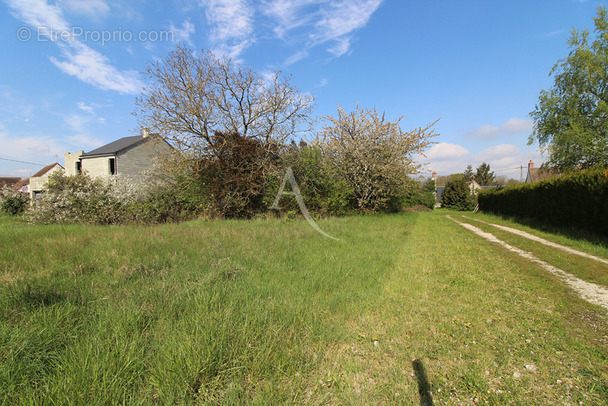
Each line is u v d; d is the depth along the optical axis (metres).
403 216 19.19
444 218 21.14
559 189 11.96
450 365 2.44
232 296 3.23
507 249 7.91
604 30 18.27
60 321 2.50
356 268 4.95
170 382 1.90
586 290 4.39
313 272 4.54
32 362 2.00
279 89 14.02
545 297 4.06
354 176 17.25
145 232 7.03
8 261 4.43
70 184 12.25
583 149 17.84
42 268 4.11
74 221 10.92
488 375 2.31
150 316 2.71
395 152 17.67
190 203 12.53
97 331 2.40
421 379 2.24
